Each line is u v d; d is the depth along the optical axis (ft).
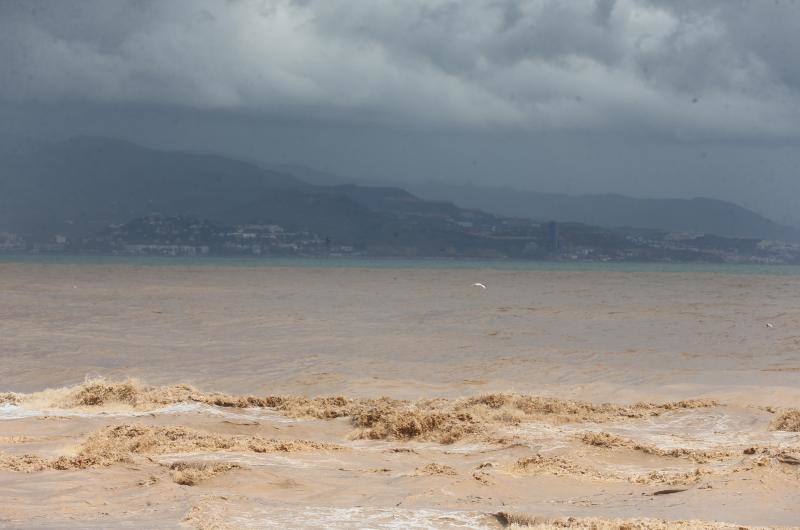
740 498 72.13
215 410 117.19
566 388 142.72
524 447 95.20
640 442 97.91
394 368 163.84
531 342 205.57
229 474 80.48
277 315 270.67
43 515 67.10
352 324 244.63
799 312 304.71
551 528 61.41
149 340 202.80
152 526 63.05
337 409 117.70
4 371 158.51
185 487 76.33
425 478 79.51
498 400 119.44
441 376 155.43
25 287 406.41
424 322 253.65
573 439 98.32
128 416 111.04
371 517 65.51
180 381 148.77
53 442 97.76
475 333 222.89
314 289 427.74
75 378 152.66
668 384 146.92
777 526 63.57
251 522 63.77
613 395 136.36
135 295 359.05
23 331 216.74
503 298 376.48
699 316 284.20
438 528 63.10
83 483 77.36
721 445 97.19
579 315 284.00
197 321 248.11
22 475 81.15
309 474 81.76
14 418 110.73
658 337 219.00
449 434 103.24
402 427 105.40
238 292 392.88
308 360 173.06
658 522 63.10
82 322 240.94
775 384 146.61
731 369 165.68
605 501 72.43
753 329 241.76
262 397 126.52
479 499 72.84
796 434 102.22
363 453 93.81
